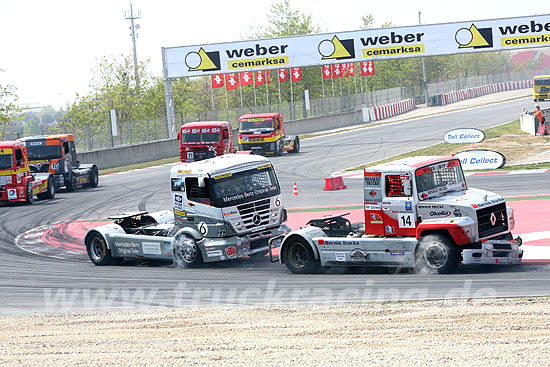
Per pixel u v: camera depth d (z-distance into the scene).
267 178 27.25
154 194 50.50
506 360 12.62
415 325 16.02
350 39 76.06
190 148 61.66
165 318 18.56
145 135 82.94
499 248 21.17
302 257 24.03
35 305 21.67
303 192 45.94
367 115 115.44
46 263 29.20
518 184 41.97
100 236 28.28
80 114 107.50
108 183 59.75
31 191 49.16
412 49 75.00
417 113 123.44
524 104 114.56
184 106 120.31
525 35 72.25
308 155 69.19
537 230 28.09
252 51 77.88
